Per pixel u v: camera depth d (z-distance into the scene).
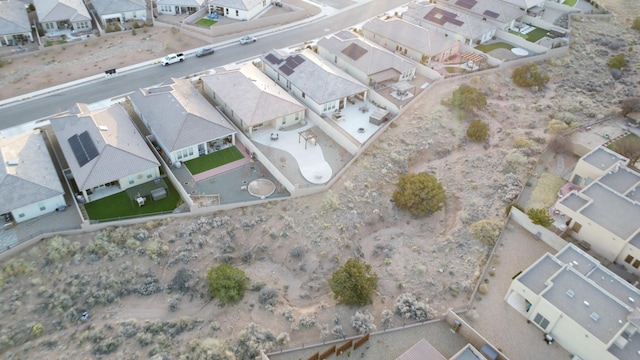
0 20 94.56
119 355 45.34
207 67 90.56
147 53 93.81
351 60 87.06
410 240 60.28
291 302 51.91
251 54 95.56
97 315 49.47
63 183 64.06
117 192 63.22
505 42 100.19
